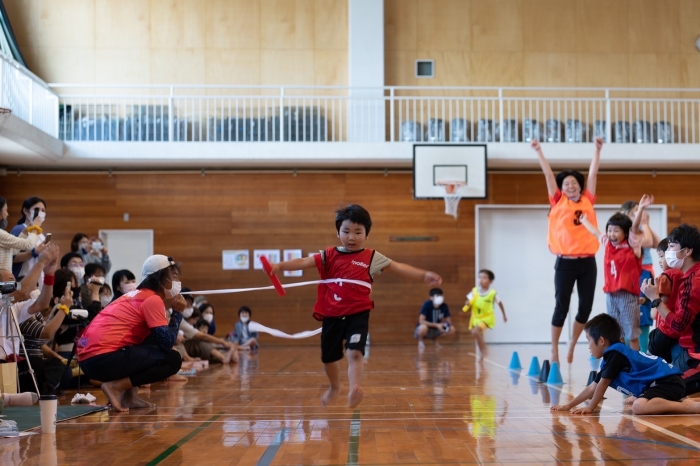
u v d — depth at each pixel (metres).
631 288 7.12
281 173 15.19
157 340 5.64
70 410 5.56
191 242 15.04
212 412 5.54
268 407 5.80
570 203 7.82
